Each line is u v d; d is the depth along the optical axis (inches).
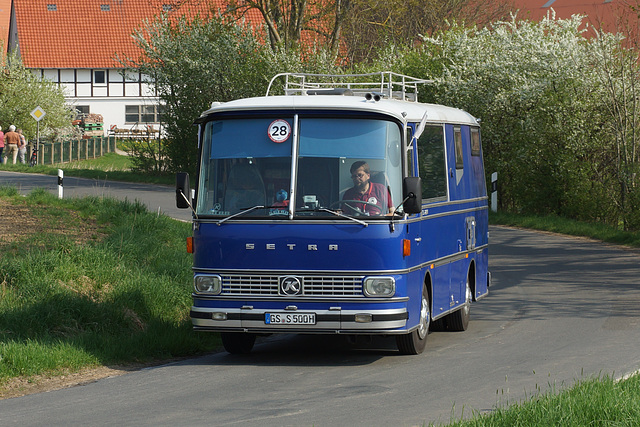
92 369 527.8
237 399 430.9
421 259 548.7
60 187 1131.9
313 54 1956.2
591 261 1028.5
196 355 587.5
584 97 1520.7
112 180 2038.6
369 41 2453.2
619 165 1411.2
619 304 740.0
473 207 695.7
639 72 1432.1
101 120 3833.7
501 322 680.4
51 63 3900.1
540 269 969.5
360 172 513.7
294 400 424.8
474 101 1647.4
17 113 2854.3
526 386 443.2
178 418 392.8
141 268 748.0
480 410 389.4
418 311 539.5
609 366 491.8
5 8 4311.0
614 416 337.7
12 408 428.5
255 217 515.5
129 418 396.5
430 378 474.0
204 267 523.8
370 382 466.9
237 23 2076.8
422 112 582.6
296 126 521.3
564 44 1551.4
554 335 609.3
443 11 2807.6
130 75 3961.6
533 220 1446.9
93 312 609.3
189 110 2065.7
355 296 506.3
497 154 1658.5
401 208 513.3
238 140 528.1
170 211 1336.1
